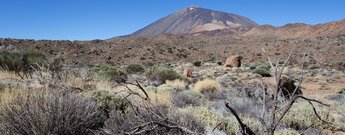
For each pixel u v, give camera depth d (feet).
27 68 46.50
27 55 50.34
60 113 15.84
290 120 28.55
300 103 38.75
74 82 29.58
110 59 291.17
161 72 79.92
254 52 373.61
